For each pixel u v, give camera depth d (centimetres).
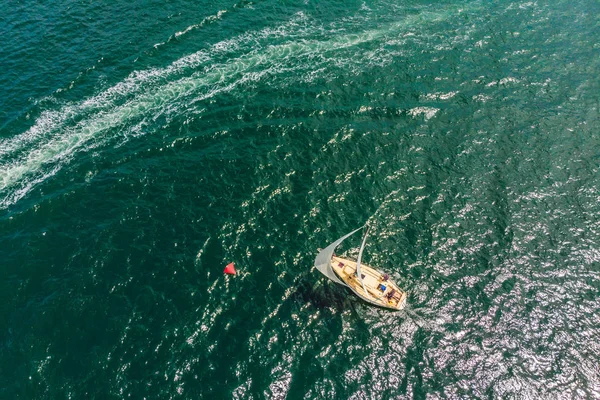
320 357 3556
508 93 5656
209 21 6662
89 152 5000
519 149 5025
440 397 3369
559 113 5388
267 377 3438
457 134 5197
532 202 4553
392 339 3659
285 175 4812
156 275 4003
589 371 3475
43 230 4303
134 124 5303
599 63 6019
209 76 5894
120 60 6009
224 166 4884
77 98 5534
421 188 4703
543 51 6241
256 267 4097
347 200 4612
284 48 6312
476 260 4144
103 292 3872
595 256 4147
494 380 3444
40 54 6031
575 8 6981
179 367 3462
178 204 4550
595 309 3819
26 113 5322
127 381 3381
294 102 5562
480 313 3806
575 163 4878
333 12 6969
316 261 3956
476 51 6272
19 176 4750
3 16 6612
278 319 3759
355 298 3903
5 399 3275
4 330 3631
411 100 5584
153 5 6894
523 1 7156
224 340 3622
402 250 4228
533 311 3812
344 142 5116
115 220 4397
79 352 3512
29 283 3916
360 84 5800
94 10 6775
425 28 6688
